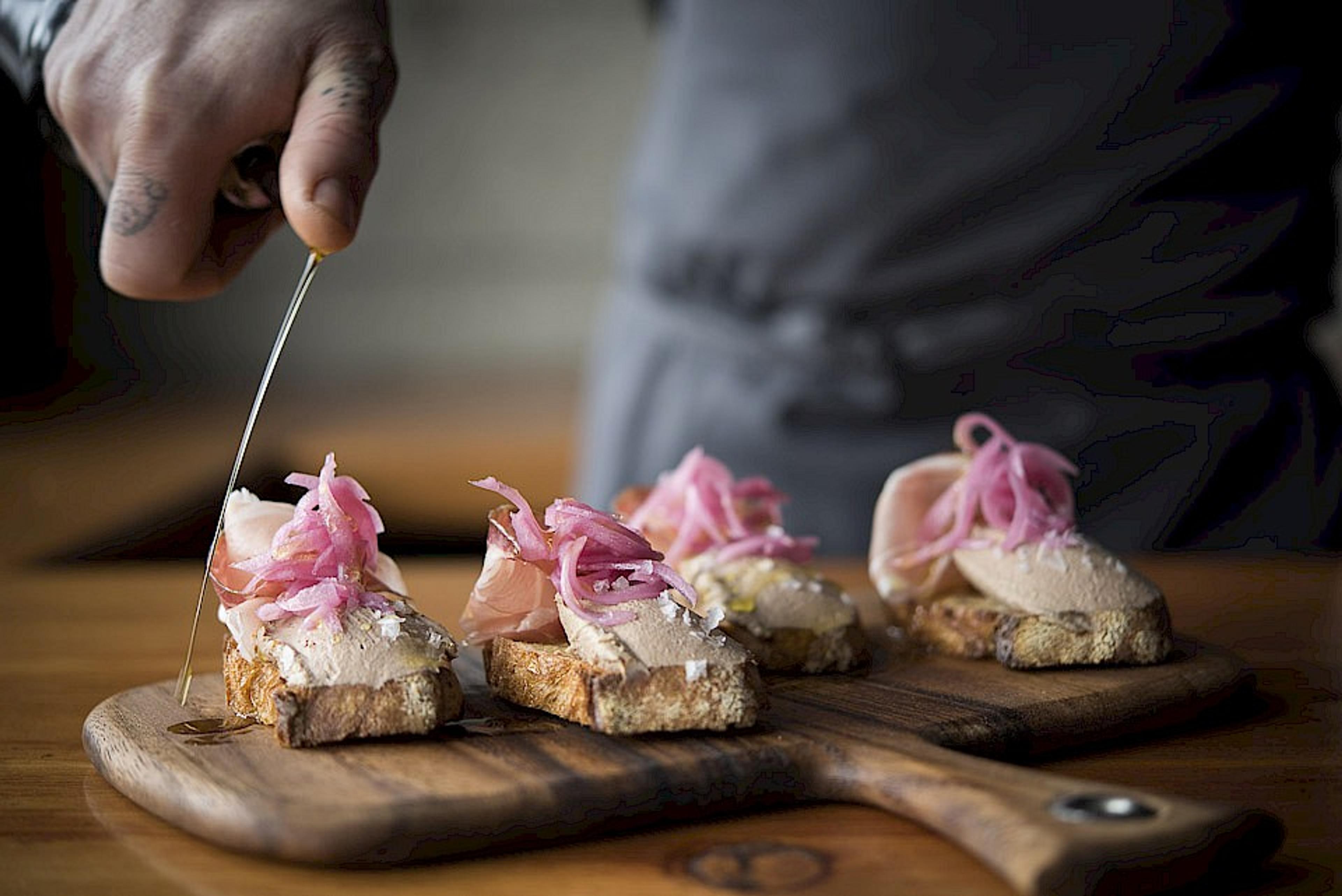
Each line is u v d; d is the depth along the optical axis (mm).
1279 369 950
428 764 519
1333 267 978
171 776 511
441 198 2447
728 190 1002
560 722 560
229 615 580
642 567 570
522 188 2447
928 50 941
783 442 997
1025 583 648
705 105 1015
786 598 644
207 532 1359
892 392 979
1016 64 935
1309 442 948
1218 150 929
